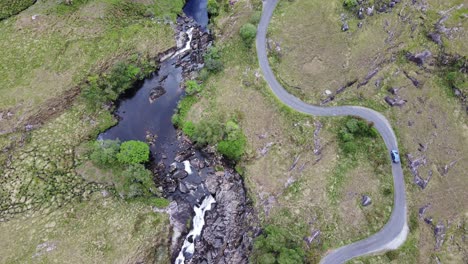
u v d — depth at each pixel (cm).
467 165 6384
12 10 8325
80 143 7288
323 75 7400
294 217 6425
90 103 7606
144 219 6544
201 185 7069
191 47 8456
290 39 7775
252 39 7831
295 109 7212
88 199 6669
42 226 6334
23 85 7444
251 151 7081
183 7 9006
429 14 7212
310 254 5944
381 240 6100
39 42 7925
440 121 6706
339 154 6806
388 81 7138
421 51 7075
